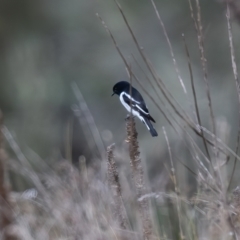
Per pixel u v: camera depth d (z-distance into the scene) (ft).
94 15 84.12
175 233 25.75
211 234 23.50
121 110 80.94
